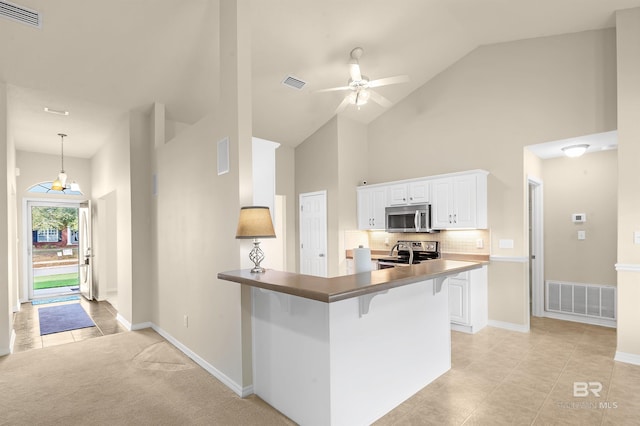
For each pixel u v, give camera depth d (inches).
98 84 150.4
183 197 145.3
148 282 182.9
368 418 91.0
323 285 76.3
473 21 156.1
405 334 104.3
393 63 182.9
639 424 89.6
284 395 96.9
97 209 254.4
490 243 177.5
